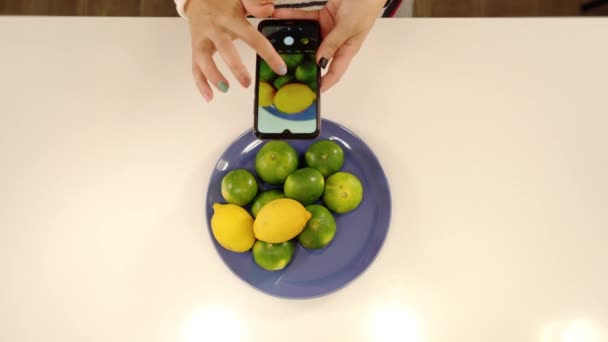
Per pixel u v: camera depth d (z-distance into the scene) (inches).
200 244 28.2
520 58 29.4
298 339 26.9
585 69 29.2
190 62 30.0
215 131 29.6
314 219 25.1
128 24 30.2
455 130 29.0
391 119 29.3
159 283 27.8
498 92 29.3
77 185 29.0
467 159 28.7
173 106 29.7
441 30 29.7
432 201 28.2
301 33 24.2
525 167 28.5
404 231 27.9
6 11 55.4
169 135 29.5
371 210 27.8
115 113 29.7
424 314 26.9
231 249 26.1
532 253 27.3
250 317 27.2
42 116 29.7
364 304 27.0
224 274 27.8
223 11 24.2
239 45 29.5
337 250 27.2
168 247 28.2
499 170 28.5
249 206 26.8
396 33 29.7
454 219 27.9
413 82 29.5
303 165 27.8
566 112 29.0
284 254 25.3
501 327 26.6
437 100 29.3
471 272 27.2
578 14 52.9
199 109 29.7
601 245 27.3
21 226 28.5
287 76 23.6
